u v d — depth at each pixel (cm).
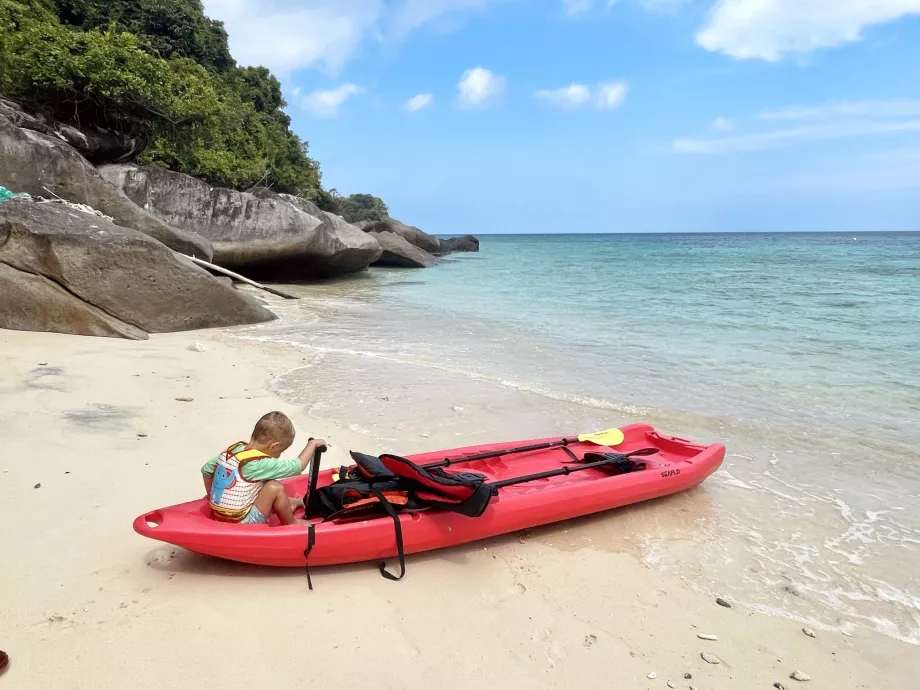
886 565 436
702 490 553
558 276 2689
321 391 802
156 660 296
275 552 371
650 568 423
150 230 1538
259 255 2067
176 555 390
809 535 475
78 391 714
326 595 364
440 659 315
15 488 460
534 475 493
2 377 745
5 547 382
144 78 1948
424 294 1991
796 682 320
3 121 1390
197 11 3562
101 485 476
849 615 379
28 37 1798
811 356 1048
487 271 3061
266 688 284
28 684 274
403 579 389
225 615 335
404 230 4294
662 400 801
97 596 342
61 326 1041
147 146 2138
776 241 9819
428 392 812
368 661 308
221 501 379
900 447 654
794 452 641
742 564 432
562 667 317
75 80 1830
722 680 316
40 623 315
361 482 437
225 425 639
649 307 1636
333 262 2445
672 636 350
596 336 1224
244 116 3353
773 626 365
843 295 1866
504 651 326
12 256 1025
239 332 1218
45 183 1420
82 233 1103
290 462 396
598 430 686
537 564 422
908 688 319
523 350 1088
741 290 2027
